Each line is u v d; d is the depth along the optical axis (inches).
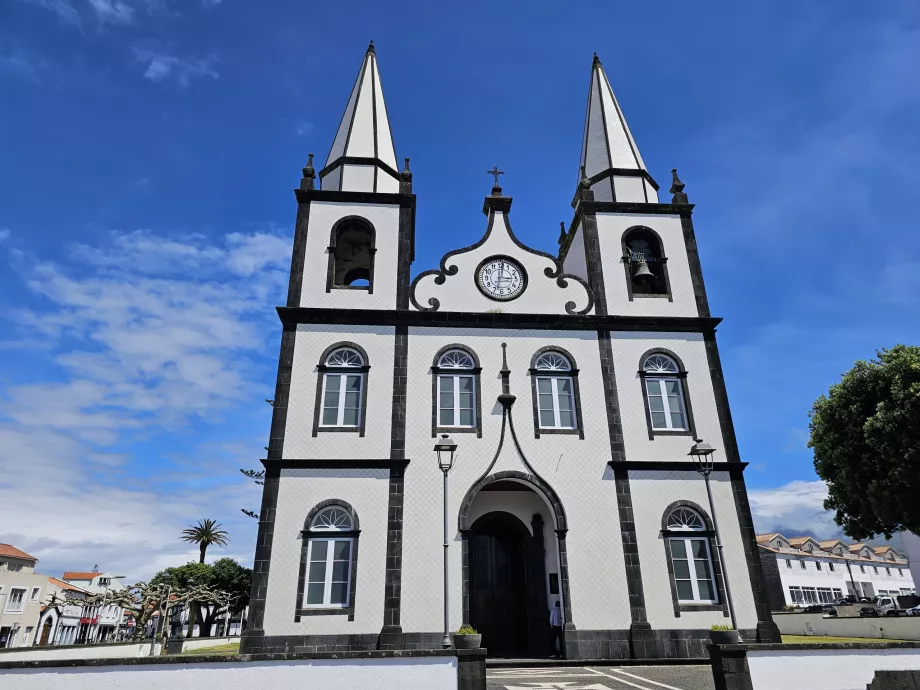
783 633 1147.3
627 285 749.3
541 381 692.1
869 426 764.0
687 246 777.6
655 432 676.7
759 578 624.7
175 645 828.0
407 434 647.8
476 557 695.1
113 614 2657.5
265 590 576.1
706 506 649.0
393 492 620.4
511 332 707.4
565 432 667.4
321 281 712.4
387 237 743.1
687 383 702.5
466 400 674.2
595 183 839.1
